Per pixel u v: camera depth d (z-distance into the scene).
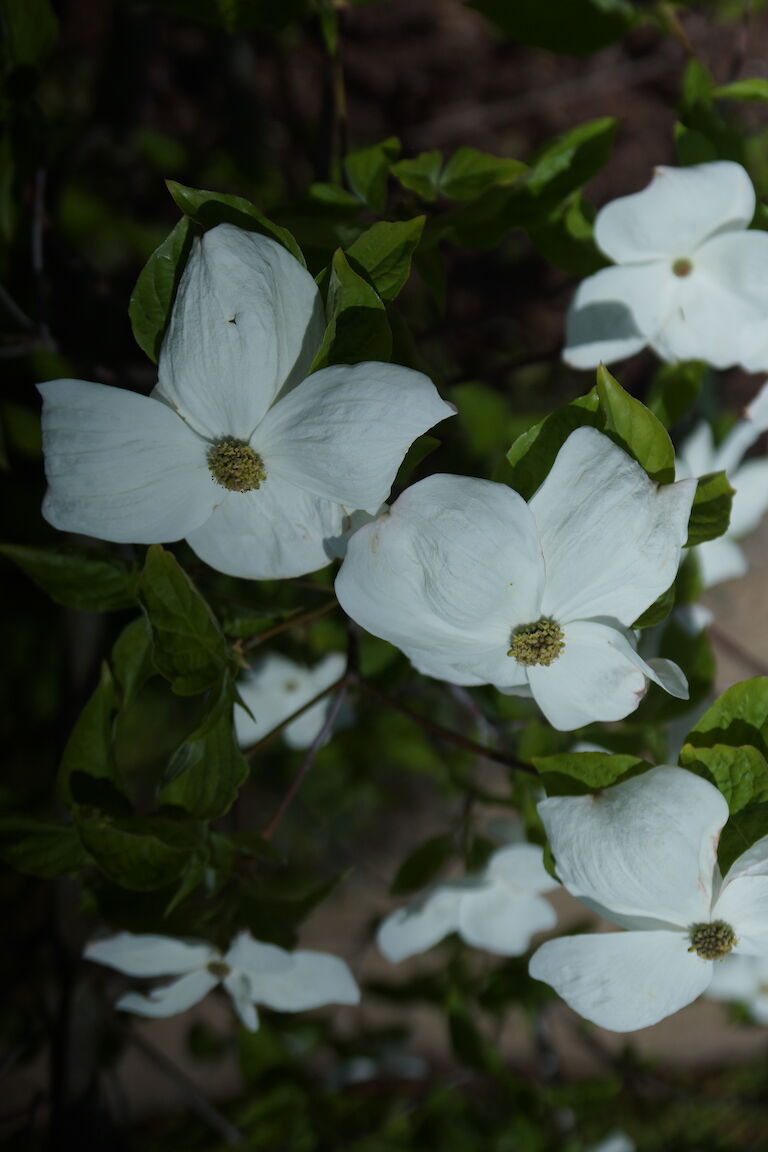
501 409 1.03
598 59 1.78
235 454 0.62
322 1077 1.13
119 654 0.68
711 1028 1.83
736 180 0.68
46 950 0.92
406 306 1.18
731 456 0.80
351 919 1.69
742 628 1.68
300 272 0.61
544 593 0.63
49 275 0.85
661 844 0.62
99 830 0.66
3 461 0.77
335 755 0.95
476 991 0.93
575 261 0.72
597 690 0.64
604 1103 0.94
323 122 0.76
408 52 1.79
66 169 0.95
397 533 0.62
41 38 0.72
